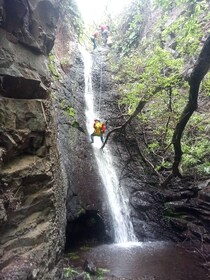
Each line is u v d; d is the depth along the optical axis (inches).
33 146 190.4
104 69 666.2
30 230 169.5
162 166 417.7
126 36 730.8
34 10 197.8
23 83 179.8
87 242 365.1
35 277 152.9
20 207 164.7
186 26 314.2
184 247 354.6
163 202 427.8
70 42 652.7
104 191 407.8
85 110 535.8
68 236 354.9
